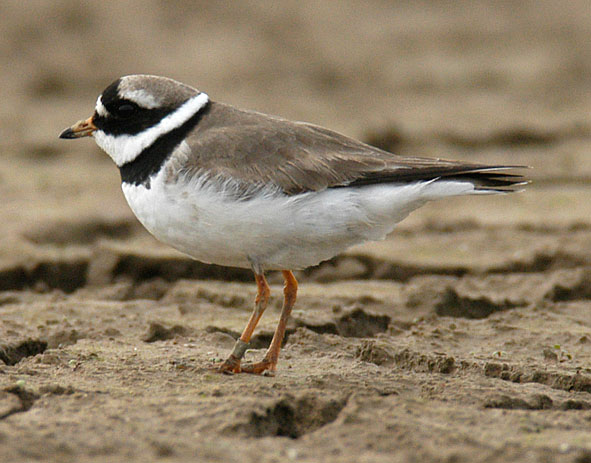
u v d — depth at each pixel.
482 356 10.48
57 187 20.70
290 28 38.59
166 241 9.62
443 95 31.61
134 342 10.82
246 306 12.83
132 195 9.62
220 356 10.25
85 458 6.77
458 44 37.75
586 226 17.25
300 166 9.22
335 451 7.05
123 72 33.75
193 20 38.50
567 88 32.38
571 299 13.66
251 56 35.34
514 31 39.25
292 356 10.37
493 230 17.25
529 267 15.18
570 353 10.71
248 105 29.77
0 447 6.82
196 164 9.24
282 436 7.79
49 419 7.54
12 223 17.17
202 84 32.56
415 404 8.09
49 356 9.70
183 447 7.02
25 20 36.91
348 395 8.20
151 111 9.67
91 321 11.69
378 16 40.53
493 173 9.45
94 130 10.10
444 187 9.27
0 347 10.30
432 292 12.95
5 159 23.77
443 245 16.23
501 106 29.77
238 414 7.63
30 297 13.57
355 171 9.29
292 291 10.08
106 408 7.87
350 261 15.26
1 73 33.22
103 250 15.23
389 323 12.14
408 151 24.78
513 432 7.48
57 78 32.62
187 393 8.39
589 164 22.75
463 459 6.89
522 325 11.91
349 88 32.69
